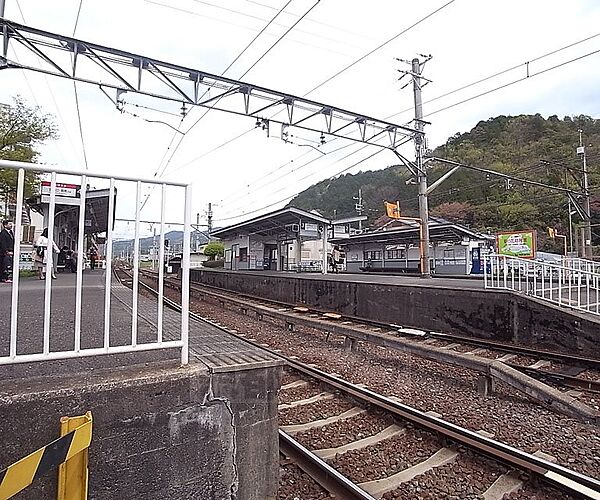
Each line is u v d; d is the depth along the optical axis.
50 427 2.18
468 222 48.88
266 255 38.09
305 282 17.06
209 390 2.68
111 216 2.65
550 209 45.78
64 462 2.04
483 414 5.45
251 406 2.85
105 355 2.75
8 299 6.76
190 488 2.58
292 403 5.74
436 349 7.16
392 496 3.44
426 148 19.34
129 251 30.86
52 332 3.87
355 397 5.69
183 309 2.79
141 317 5.43
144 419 2.44
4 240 10.42
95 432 2.29
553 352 8.41
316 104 14.80
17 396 2.12
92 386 2.30
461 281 16.06
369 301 13.57
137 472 2.41
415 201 56.19
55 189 2.45
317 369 7.19
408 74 19.62
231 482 2.74
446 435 4.34
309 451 3.86
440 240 32.16
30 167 2.36
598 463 4.15
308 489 3.49
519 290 10.16
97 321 4.65
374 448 4.34
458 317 10.78
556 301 9.33
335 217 63.72
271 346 9.74
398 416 4.98
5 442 2.09
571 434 4.81
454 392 6.40
